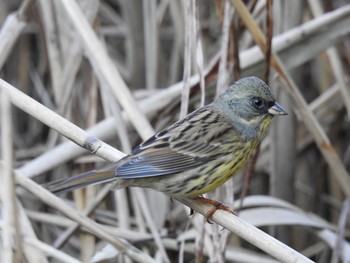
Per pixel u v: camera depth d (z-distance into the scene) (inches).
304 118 446.9
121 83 432.1
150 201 475.8
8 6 602.9
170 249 455.5
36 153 555.2
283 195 514.0
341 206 554.6
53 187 380.2
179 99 468.8
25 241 364.2
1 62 466.0
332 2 550.0
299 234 530.6
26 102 362.9
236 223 348.2
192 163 370.9
